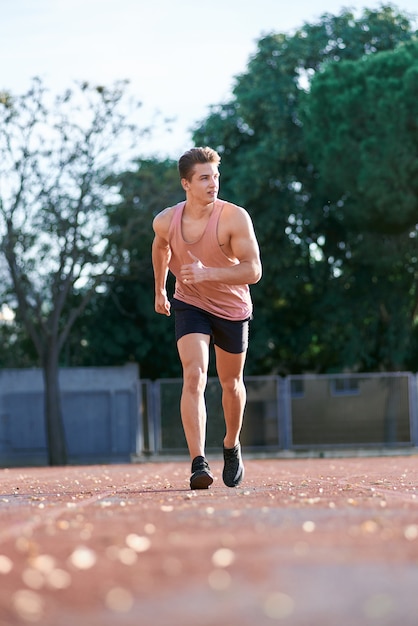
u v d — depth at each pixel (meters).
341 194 29.89
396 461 14.18
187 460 25.53
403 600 1.89
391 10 33.22
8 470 14.97
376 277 31.50
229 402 5.97
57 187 27.30
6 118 26.58
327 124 29.53
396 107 27.88
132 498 4.87
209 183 5.68
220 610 1.81
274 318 32.66
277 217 30.55
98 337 32.41
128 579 2.17
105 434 28.50
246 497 4.68
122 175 28.03
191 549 2.65
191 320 5.74
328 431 24.88
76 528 3.28
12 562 2.47
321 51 31.77
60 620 1.75
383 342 31.64
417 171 27.97
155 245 6.05
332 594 1.95
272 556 2.49
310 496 4.65
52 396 27.19
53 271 28.33
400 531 2.99
